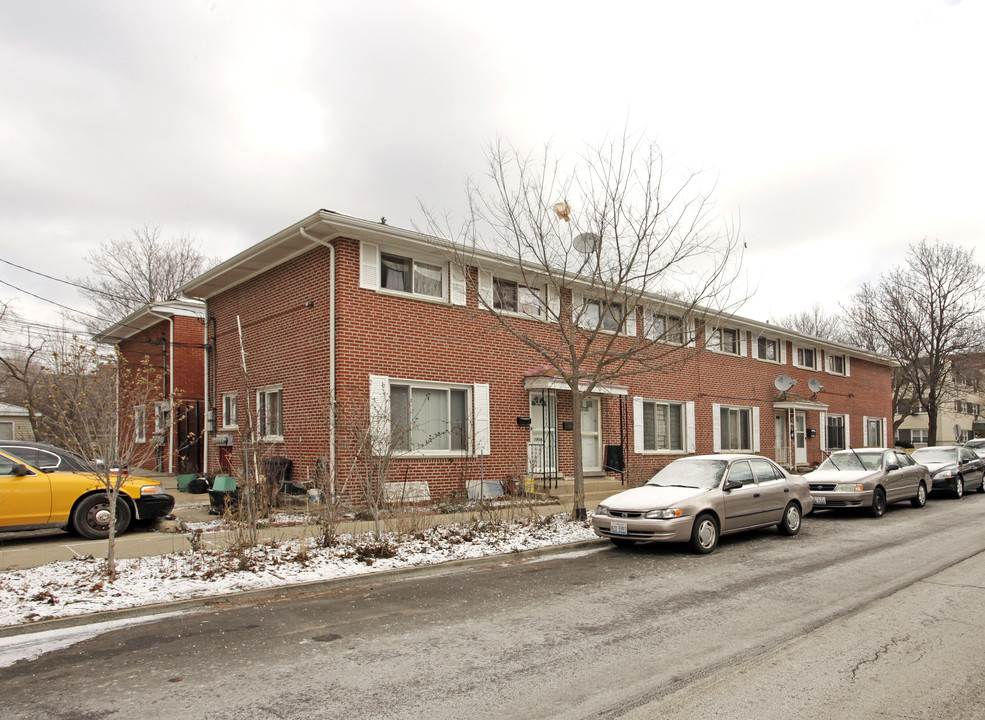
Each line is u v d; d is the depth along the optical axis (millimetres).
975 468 19984
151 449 11102
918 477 16250
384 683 4934
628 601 7332
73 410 10125
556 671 5137
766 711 4332
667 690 4715
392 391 14188
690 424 21328
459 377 15188
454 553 9898
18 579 7777
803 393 27531
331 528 10172
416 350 14477
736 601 7238
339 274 13500
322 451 13547
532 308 17031
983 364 35906
